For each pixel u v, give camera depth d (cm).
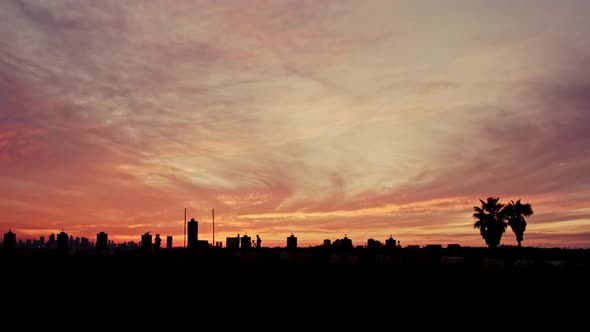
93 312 1723
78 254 4653
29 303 1953
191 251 4747
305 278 2759
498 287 2209
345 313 1606
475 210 4606
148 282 2644
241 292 2183
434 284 2352
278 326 1421
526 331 1330
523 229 4412
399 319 1495
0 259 4200
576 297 1870
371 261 3731
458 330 1336
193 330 1401
